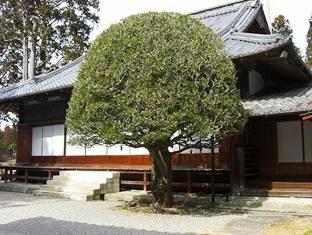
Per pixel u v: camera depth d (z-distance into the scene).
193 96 10.47
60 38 31.47
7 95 21.22
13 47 31.72
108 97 10.78
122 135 10.48
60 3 31.28
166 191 12.52
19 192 18.56
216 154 14.92
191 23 11.67
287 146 14.76
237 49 14.77
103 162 18.52
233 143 14.06
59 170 19.09
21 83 22.38
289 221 10.44
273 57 13.81
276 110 12.73
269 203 12.37
